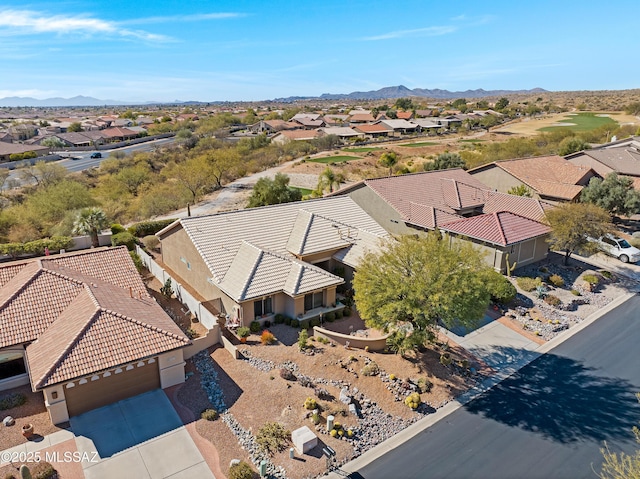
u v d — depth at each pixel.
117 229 43.50
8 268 26.19
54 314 22.47
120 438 17.58
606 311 29.28
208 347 24.06
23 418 18.64
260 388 20.52
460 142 114.62
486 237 33.78
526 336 26.16
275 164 90.06
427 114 187.62
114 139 136.75
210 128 139.75
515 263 34.00
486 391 21.28
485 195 44.28
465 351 24.50
